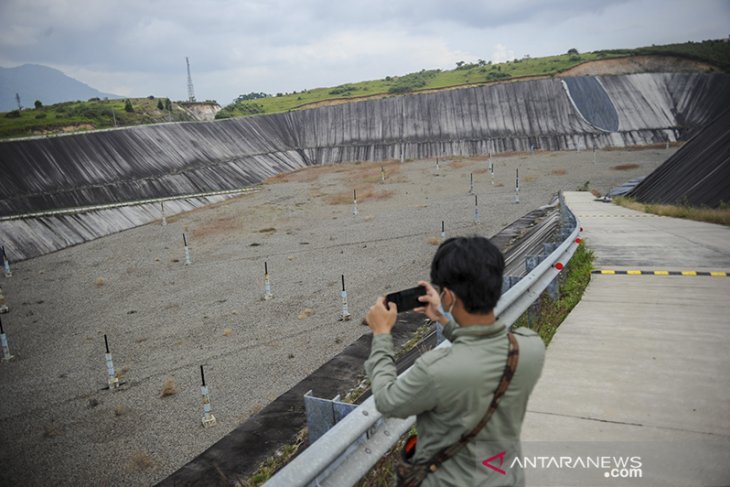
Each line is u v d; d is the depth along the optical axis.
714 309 7.38
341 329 17.41
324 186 55.59
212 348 16.88
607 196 37.56
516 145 71.25
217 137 68.38
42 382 15.44
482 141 72.94
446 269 1.94
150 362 16.25
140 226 42.53
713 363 5.34
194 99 120.75
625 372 5.22
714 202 24.14
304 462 2.42
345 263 26.11
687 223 19.73
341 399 10.98
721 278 9.49
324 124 80.81
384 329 2.25
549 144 70.44
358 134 78.50
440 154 72.25
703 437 3.89
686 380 4.95
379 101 82.50
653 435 3.96
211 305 21.44
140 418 12.72
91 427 12.51
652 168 54.06
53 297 24.66
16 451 11.72
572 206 32.69
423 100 81.25
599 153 65.44
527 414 4.45
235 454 9.27
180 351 16.89
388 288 21.69
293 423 10.17
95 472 10.69
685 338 6.16
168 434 11.85
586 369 5.36
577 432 4.08
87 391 14.55
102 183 47.41
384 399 1.98
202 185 55.16
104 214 41.91
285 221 38.81
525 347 1.95
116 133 55.31
